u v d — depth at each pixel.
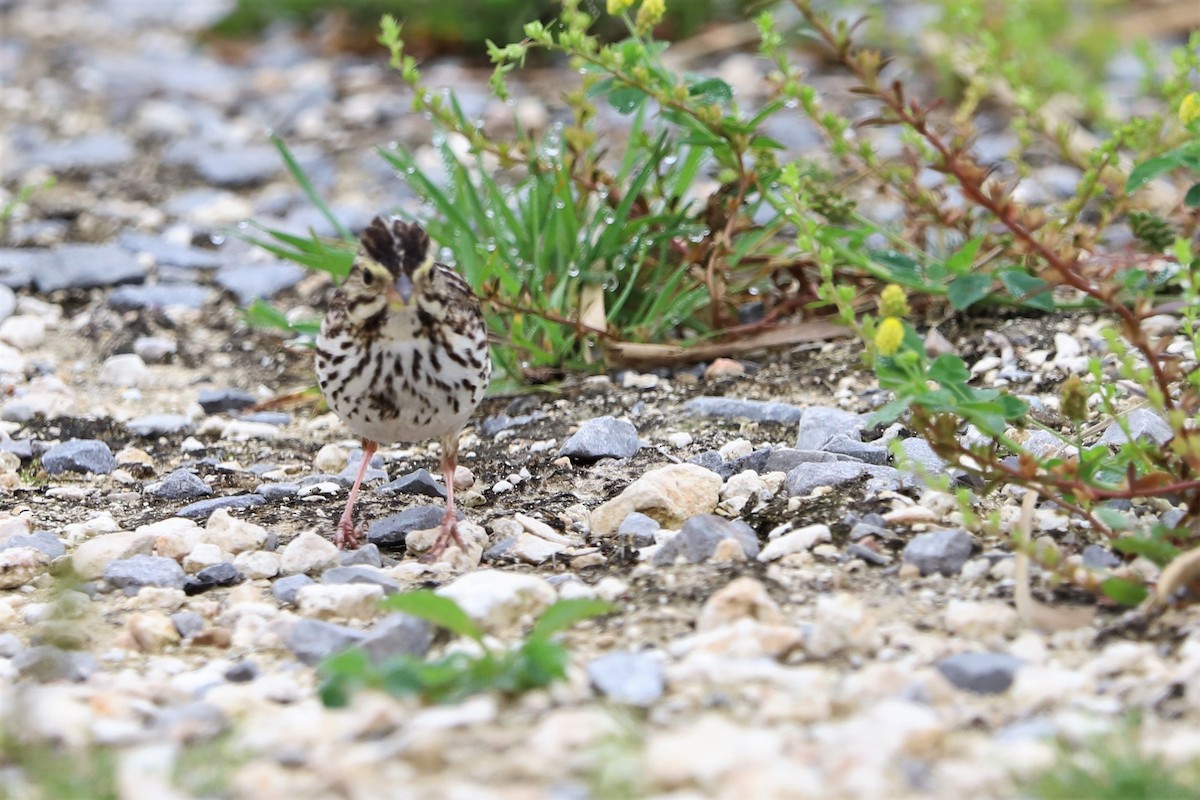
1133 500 9.29
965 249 9.28
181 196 18.16
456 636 8.10
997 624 7.82
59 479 11.45
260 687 7.60
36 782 6.46
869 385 12.31
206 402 12.91
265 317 13.34
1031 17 19.42
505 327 13.23
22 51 24.89
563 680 7.10
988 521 9.19
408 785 6.25
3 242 16.59
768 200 12.41
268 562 9.52
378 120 20.44
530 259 13.52
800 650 7.63
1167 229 12.62
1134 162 11.78
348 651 7.29
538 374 13.00
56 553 9.84
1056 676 7.14
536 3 22.09
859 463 10.30
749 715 6.91
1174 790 6.02
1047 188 16.22
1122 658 7.29
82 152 19.61
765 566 8.85
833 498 9.84
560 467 11.25
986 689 7.17
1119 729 6.64
